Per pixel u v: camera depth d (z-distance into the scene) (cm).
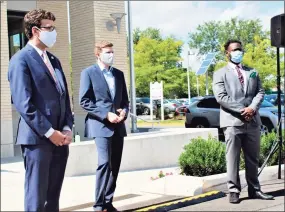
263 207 558
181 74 2497
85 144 783
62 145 388
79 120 1199
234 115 574
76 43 1213
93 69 522
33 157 373
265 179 720
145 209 554
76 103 1220
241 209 552
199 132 987
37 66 375
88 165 787
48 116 378
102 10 1170
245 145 593
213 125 1490
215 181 655
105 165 511
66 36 1448
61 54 1441
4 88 849
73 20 1213
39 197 375
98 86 516
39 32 379
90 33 1170
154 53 2458
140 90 2430
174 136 923
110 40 1182
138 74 2427
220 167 706
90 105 514
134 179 752
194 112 1551
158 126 1628
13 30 1202
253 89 579
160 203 590
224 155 714
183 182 650
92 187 667
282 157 783
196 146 725
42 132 364
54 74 393
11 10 1181
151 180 726
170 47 2473
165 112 2036
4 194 403
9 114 877
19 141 374
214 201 600
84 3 1178
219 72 582
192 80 2545
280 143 714
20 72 364
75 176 767
